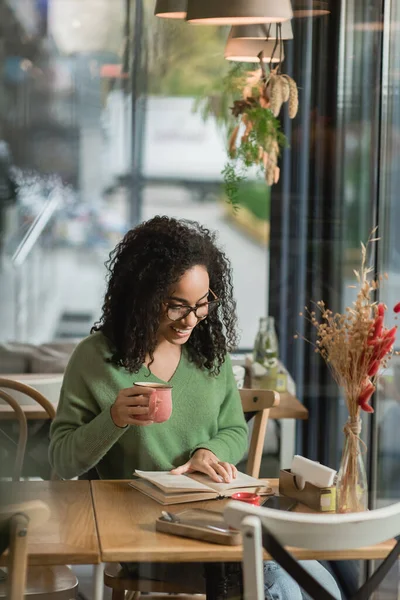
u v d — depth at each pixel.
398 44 2.63
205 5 2.46
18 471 2.20
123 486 1.86
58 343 2.31
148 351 2.01
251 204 2.66
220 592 1.85
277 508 1.74
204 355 2.10
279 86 2.62
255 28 2.55
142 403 1.86
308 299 2.85
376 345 1.75
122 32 2.29
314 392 2.90
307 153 2.72
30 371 2.30
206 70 2.47
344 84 2.69
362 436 2.60
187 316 2.01
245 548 1.35
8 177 2.16
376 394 2.56
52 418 2.18
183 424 2.05
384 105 2.64
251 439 2.26
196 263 2.01
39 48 2.15
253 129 2.59
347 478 1.76
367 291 1.83
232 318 2.15
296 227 2.80
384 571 1.53
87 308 2.30
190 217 2.50
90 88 2.24
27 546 1.51
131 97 2.32
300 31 2.63
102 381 2.02
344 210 2.75
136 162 2.35
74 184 2.23
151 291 1.98
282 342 2.91
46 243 2.23
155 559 1.54
